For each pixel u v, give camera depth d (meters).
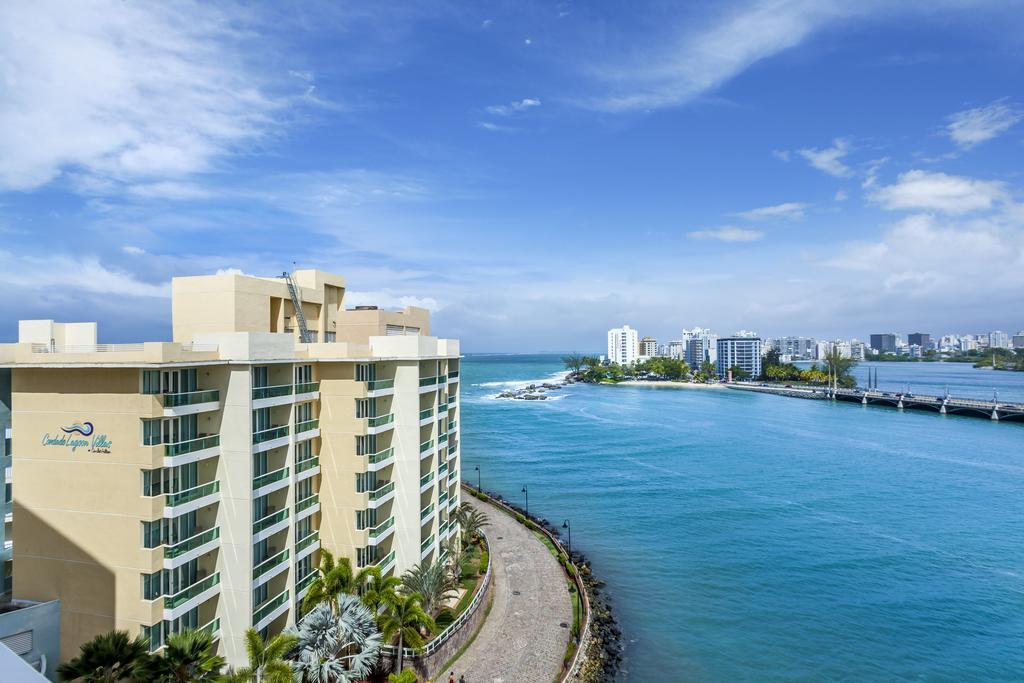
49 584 36.78
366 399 50.25
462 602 58.28
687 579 72.19
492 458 139.62
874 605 65.56
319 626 39.25
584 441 162.12
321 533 49.97
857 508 100.56
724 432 177.38
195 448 37.97
